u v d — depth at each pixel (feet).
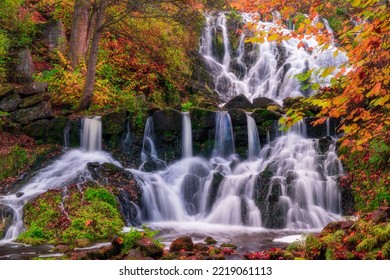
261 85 60.90
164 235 28.86
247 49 65.41
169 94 54.34
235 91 60.08
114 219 29.45
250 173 36.42
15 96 41.19
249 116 40.68
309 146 37.37
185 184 36.76
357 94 17.56
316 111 40.81
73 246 25.23
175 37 58.23
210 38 65.57
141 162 39.75
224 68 63.82
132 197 33.27
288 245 24.13
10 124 39.50
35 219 28.89
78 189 32.01
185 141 40.78
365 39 16.55
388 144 32.40
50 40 52.65
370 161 32.45
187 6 49.55
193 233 29.60
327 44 19.83
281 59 62.08
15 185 34.27
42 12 59.77
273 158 37.91
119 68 52.54
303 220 32.04
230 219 33.17
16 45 49.24
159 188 35.42
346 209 32.40
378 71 18.42
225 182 35.24
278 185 33.53
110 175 34.81
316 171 34.91
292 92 57.36
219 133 40.65
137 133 41.19
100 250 20.94
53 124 40.68
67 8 57.77
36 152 38.32
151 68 54.65
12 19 50.14
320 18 63.41
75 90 45.27
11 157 36.58
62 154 38.86
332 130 38.99
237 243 26.16
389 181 30.78
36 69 48.88
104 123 40.86
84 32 51.42
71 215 28.84
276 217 32.07
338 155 35.45
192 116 41.01
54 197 30.89
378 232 20.21
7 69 45.42
